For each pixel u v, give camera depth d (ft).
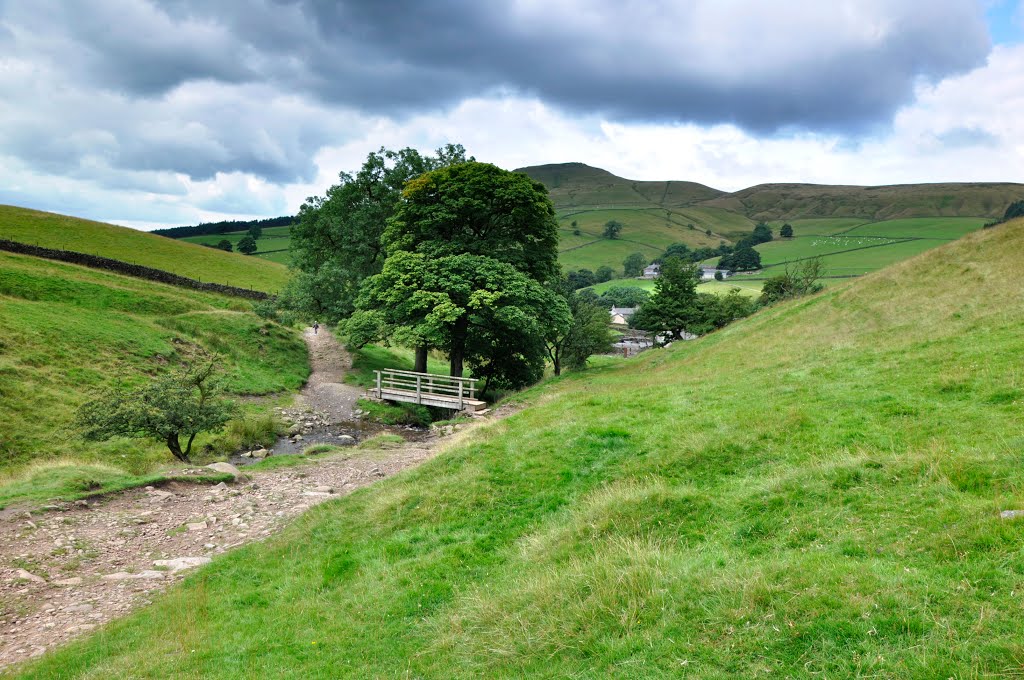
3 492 51.93
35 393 88.69
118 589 37.96
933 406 39.45
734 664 18.93
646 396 59.77
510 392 132.05
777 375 60.75
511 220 119.03
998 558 20.44
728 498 33.06
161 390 71.46
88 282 152.35
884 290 86.89
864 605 19.58
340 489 58.44
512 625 25.94
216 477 60.95
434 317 102.01
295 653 28.32
